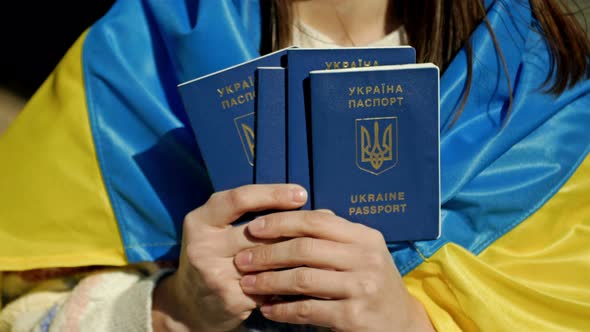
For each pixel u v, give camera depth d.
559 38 1.46
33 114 1.45
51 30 3.75
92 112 1.40
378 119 1.11
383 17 1.41
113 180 1.38
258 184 1.13
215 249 1.14
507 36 1.42
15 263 1.37
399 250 1.32
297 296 1.16
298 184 1.14
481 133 1.38
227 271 1.14
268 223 1.10
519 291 1.31
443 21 1.41
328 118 1.10
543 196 1.37
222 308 1.16
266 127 1.13
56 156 1.40
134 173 1.38
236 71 1.14
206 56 1.35
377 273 1.11
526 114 1.39
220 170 1.16
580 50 1.46
